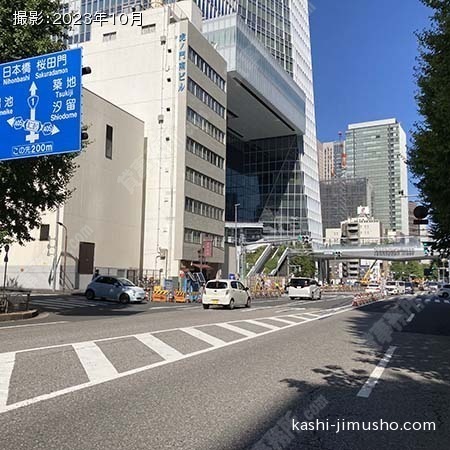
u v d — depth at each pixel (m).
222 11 78.19
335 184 135.12
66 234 40.91
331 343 12.42
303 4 105.94
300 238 59.69
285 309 26.78
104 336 12.12
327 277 109.88
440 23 11.59
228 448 4.60
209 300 26.59
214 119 60.41
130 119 50.97
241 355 9.98
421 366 9.47
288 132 95.75
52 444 4.56
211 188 59.31
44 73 14.72
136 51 55.41
